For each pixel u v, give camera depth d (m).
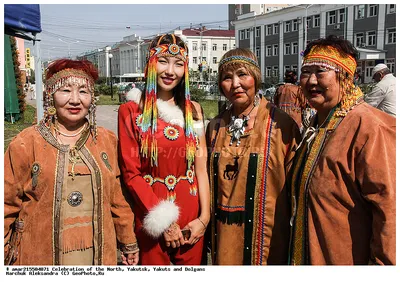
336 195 1.83
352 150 1.79
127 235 2.23
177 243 2.28
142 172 2.32
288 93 4.37
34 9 5.79
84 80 2.05
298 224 2.01
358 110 1.86
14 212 2.03
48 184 1.99
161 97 2.38
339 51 1.91
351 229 1.83
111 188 2.18
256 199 2.25
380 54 27.33
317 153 1.93
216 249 2.39
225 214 2.30
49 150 2.02
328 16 30.97
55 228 2.00
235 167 2.28
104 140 2.20
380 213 1.72
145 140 2.24
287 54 34.47
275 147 2.25
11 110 10.52
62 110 2.02
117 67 49.44
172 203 2.25
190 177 2.37
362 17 28.83
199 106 2.52
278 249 2.27
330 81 1.90
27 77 27.83
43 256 2.01
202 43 47.88
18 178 1.98
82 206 2.06
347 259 1.84
